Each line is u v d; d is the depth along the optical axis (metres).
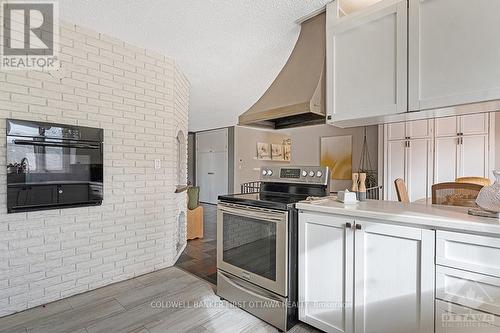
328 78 1.98
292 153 5.91
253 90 4.17
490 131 3.29
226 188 7.86
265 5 2.02
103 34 2.45
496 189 1.28
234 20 2.23
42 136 2.09
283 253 1.78
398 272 1.38
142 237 2.75
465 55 1.39
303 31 2.30
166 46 2.71
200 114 5.94
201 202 8.55
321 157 5.43
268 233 1.88
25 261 2.05
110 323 1.88
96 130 2.39
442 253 1.25
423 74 1.52
